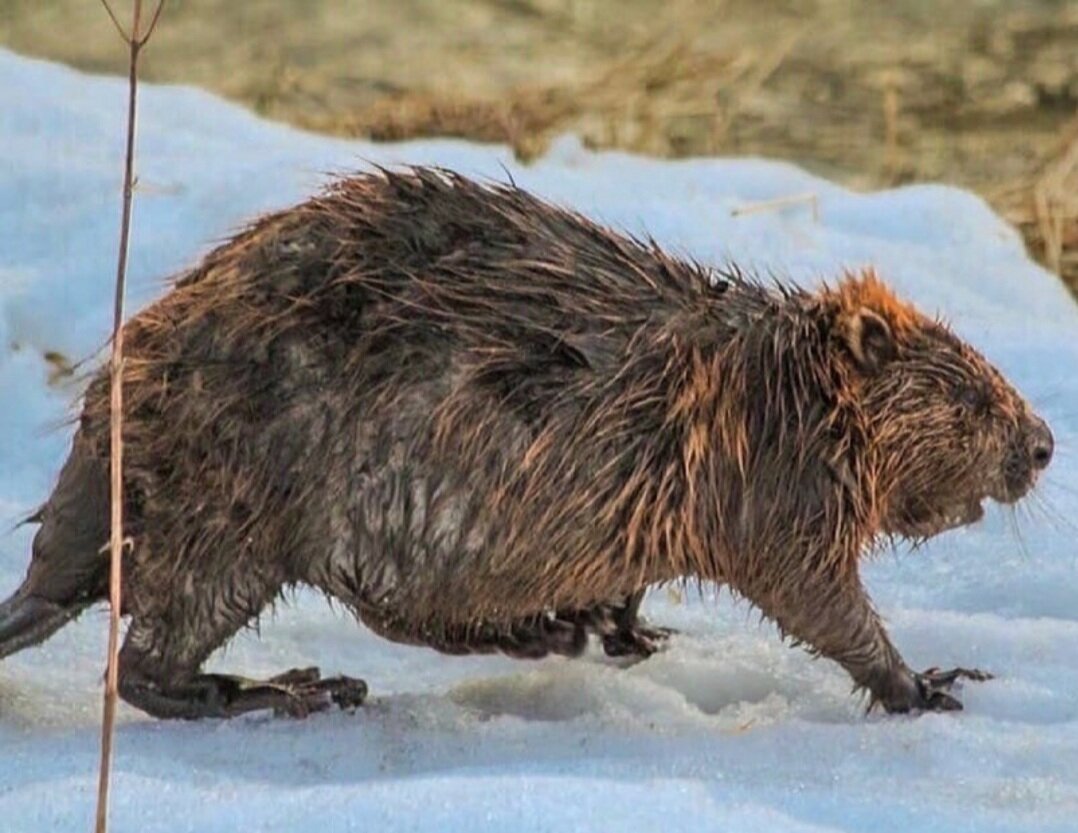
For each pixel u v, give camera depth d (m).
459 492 11.85
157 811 10.87
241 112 20.08
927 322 12.88
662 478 12.05
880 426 12.52
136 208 18.11
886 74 23.48
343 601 12.20
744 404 12.24
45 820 10.84
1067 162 21.00
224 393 11.84
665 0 24.88
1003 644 13.45
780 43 23.73
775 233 18.56
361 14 24.28
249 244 12.19
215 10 24.30
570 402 11.91
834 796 11.19
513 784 10.84
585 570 12.07
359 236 12.07
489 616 12.21
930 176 21.59
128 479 11.97
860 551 12.66
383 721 12.36
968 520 13.06
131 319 12.30
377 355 11.82
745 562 12.35
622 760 11.80
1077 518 15.12
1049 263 19.91
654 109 22.16
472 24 24.31
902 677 12.62
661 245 17.98
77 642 13.60
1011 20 24.62
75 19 24.11
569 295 12.09
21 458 16.00
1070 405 16.48
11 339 16.86
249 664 13.56
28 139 19.09
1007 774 11.72
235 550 11.98
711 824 10.55
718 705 13.26
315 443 11.81
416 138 21.14
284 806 10.77
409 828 10.53
